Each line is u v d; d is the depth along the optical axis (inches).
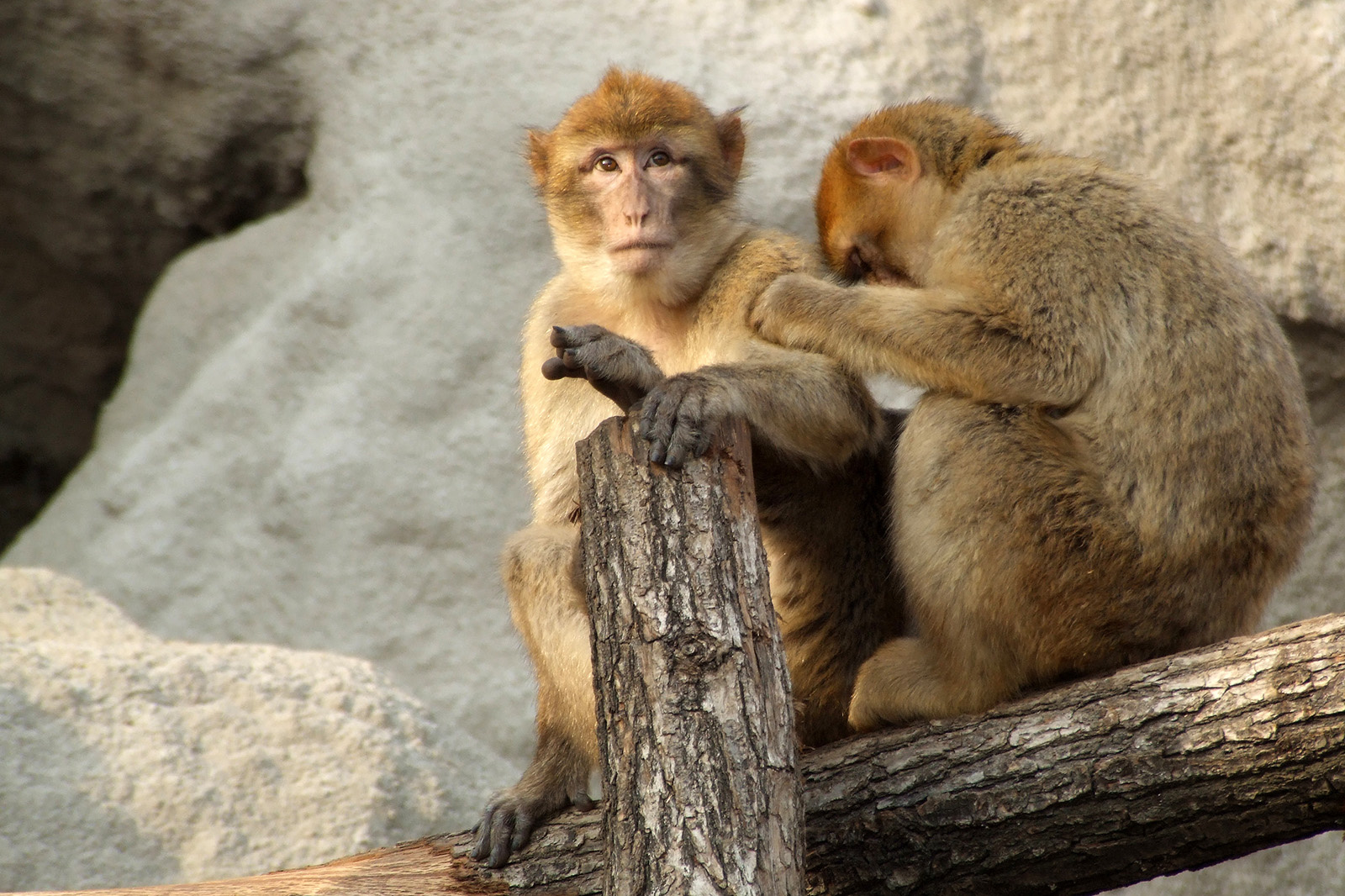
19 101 689.0
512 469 618.2
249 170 699.4
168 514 622.5
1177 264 329.4
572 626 357.1
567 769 356.5
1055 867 287.0
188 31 670.5
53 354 752.3
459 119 646.5
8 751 441.7
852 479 372.5
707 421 293.9
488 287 631.2
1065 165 357.4
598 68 637.9
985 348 329.7
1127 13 632.4
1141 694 284.2
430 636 604.7
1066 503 315.3
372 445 620.4
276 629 606.5
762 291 375.2
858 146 398.6
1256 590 324.8
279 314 640.4
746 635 275.0
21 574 527.2
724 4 649.0
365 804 463.8
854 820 301.0
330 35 669.9
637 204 389.1
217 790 456.1
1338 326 615.5
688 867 256.8
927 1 648.4
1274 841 271.9
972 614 316.8
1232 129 621.3
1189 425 316.2
